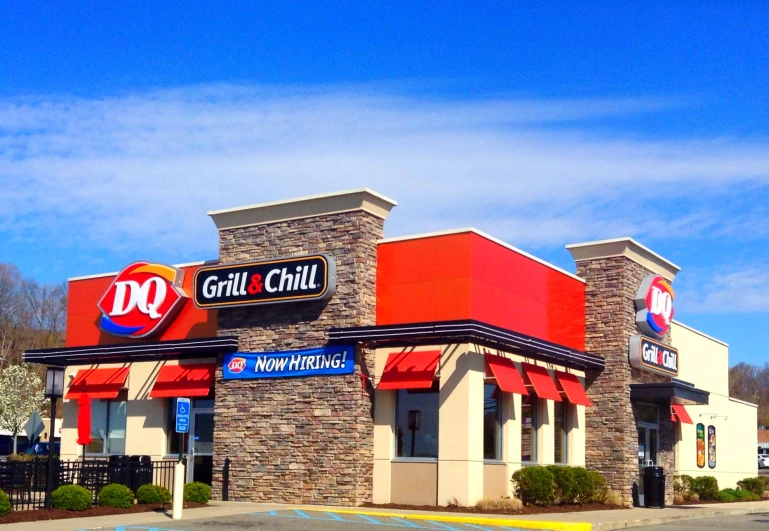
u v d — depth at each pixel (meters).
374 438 25.47
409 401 25.38
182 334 29.64
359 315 25.53
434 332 23.94
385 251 26.39
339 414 25.31
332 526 19.78
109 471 24.47
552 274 29.53
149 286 30.05
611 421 30.30
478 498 24.06
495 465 25.16
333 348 25.72
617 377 30.47
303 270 26.19
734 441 42.56
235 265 27.48
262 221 27.70
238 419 27.06
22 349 88.19
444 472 24.11
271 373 26.66
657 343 32.41
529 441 27.34
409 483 24.70
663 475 29.97
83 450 30.84
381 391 25.58
